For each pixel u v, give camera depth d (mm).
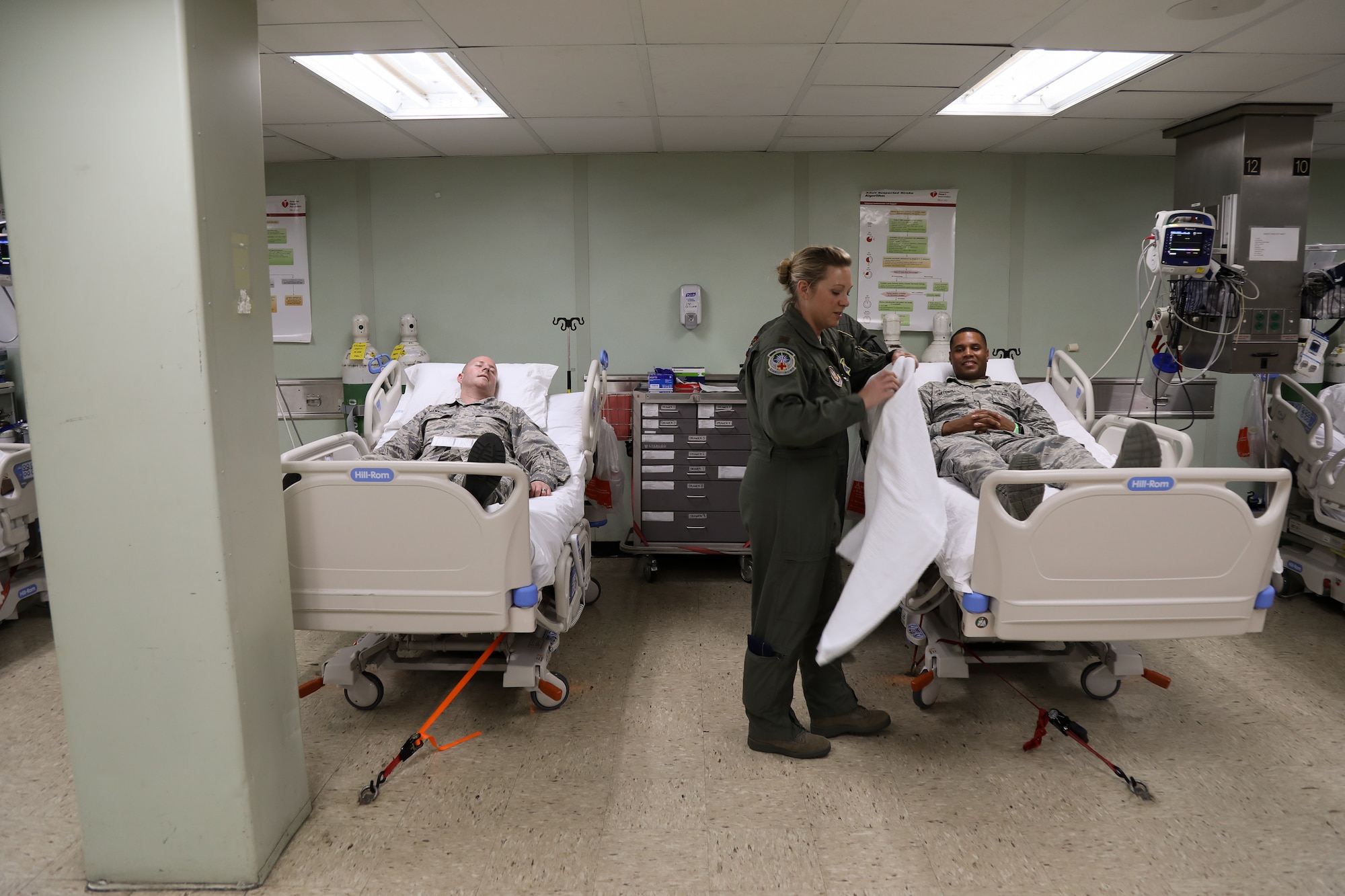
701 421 4164
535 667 2623
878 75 3186
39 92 1628
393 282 4699
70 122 1632
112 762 1841
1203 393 4734
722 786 2316
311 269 4711
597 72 3131
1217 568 2207
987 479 2133
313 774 2375
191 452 1716
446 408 3613
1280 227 3633
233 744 1821
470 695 2906
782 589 2324
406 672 3104
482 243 4652
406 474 2193
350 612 2299
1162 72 3152
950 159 4566
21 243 1676
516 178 4598
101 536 1757
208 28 1686
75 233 1663
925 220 4598
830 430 2109
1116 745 2523
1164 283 4648
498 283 4680
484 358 3871
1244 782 2311
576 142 4285
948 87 3350
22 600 3582
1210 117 3746
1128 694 2887
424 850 2029
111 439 1723
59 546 1766
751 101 3541
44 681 3031
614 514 4836
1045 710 2508
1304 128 3584
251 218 1854
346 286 4719
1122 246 4652
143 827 1865
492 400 3729
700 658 3250
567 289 4672
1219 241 3742
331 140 4152
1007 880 1907
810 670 2578
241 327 1815
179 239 1648
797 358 2209
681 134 4133
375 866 1971
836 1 2461
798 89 3371
